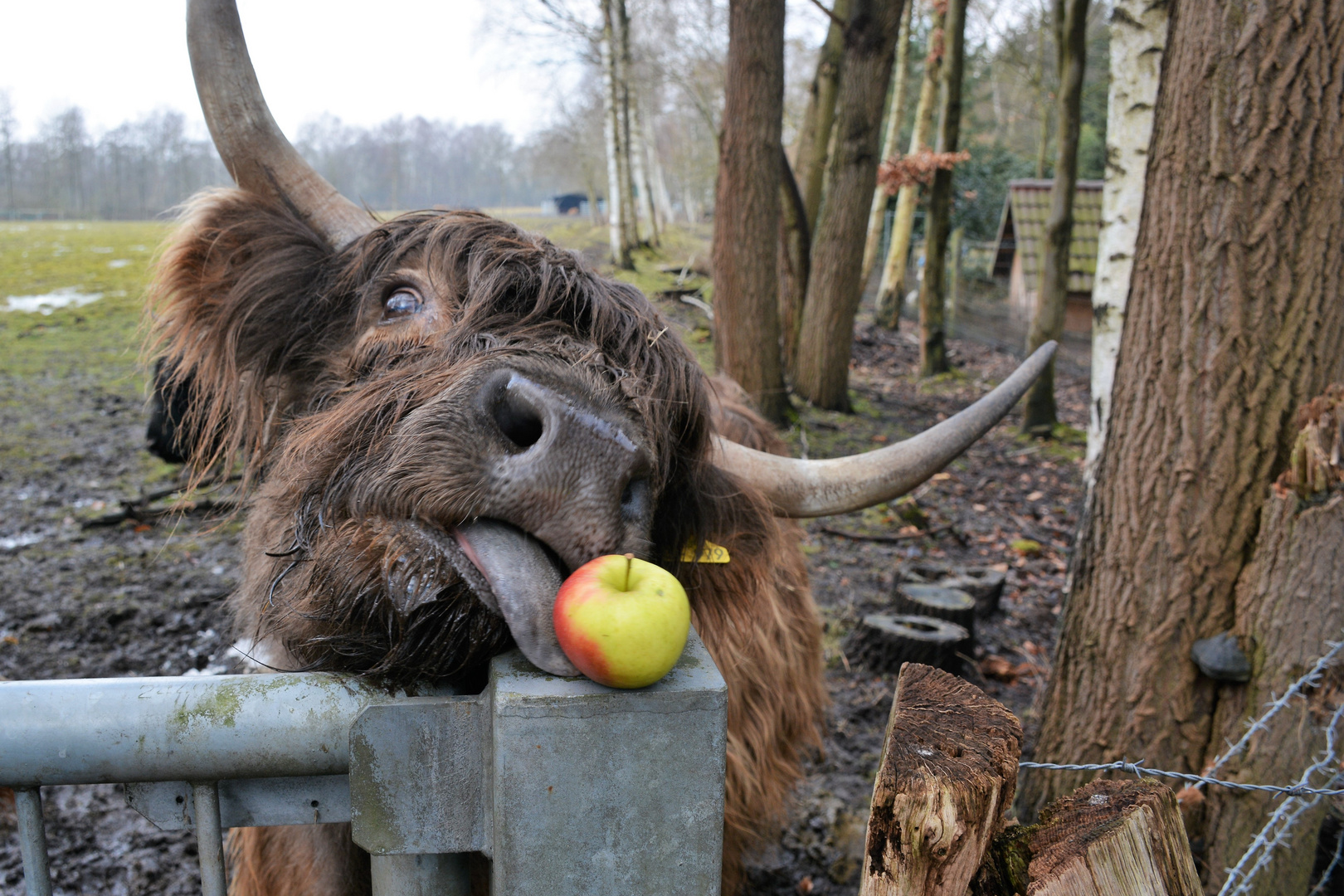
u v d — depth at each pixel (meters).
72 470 7.73
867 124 10.45
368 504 1.51
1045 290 11.20
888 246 24.84
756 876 3.46
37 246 24.25
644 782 1.20
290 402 2.30
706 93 25.19
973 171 25.59
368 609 1.52
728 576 2.18
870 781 4.01
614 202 21.41
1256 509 2.69
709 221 56.44
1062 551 7.20
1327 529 2.47
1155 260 2.81
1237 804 2.58
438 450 1.44
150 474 7.65
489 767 1.24
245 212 2.41
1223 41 2.62
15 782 1.22
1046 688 3.27
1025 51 24.72
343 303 2.22
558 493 1.40
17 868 3.26
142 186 49.62
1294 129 2.56
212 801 1.29
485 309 1.82
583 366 1.59
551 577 1.41
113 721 1.22
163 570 5.74
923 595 5.26
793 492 2.21
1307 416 2.58
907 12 17.98
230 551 6.04
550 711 1.17
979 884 1.27
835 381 11.12
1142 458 2.85
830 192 10.80
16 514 6.68
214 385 2.48
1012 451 10.43
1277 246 2.61
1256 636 2.62
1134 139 4.97
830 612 5.74
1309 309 2.60
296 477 1.75
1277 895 2.46
